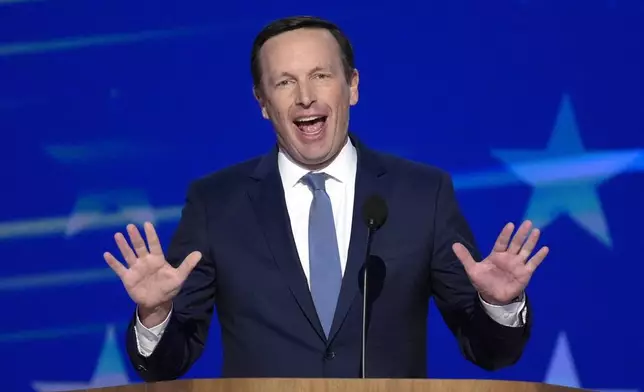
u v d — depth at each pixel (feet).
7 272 47.50
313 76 32.86
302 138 33.04
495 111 46.80
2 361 47.21
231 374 31.63
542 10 46.73
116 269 28.50
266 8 47.83
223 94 47.78
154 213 47.39
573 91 46.47
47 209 47.65
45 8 48.26
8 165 47.88
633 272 45.88
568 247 46.16
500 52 46.85
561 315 46.01
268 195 33.12
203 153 47.65
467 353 31.96
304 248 32.48
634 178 46.03
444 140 46.93
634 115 46.16
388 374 30.94
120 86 47.91
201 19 47.96
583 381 45.91
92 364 47.21
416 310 31.86
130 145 47.67
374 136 47.11
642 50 46.26
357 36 47.39
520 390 23.79
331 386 23.53
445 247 32.30
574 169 46.32
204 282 32.45
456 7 47.09
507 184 46.55
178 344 30.91
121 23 48.06
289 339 31.09
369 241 30.58
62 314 47.34
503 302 28.99
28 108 47.98
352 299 31.12
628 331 45.80
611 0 46.44
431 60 47.14
